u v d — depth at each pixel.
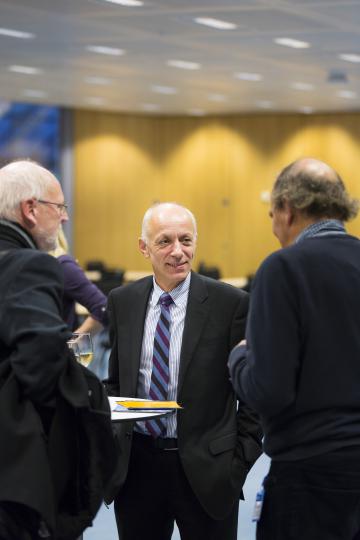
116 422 3.60
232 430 4.29
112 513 7.22
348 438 3.36
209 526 4.28
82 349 4.26
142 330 4.41
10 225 3.54
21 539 3.24
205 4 12.80
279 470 3.47
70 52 16.59
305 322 3.36
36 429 3.22
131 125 26.44
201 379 4.27
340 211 3.58
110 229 26.20
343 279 3.41
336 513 3.39
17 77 19.61
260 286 3.39
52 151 25.41
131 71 18.80
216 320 4.33
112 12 13.30
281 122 26.34
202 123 26.77
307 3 12.76
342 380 3.37
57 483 3.29
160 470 4.28
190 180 26.86
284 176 3.62
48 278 3.36
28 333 3.19
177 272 4.33
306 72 18.97
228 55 16.95
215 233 26.86
